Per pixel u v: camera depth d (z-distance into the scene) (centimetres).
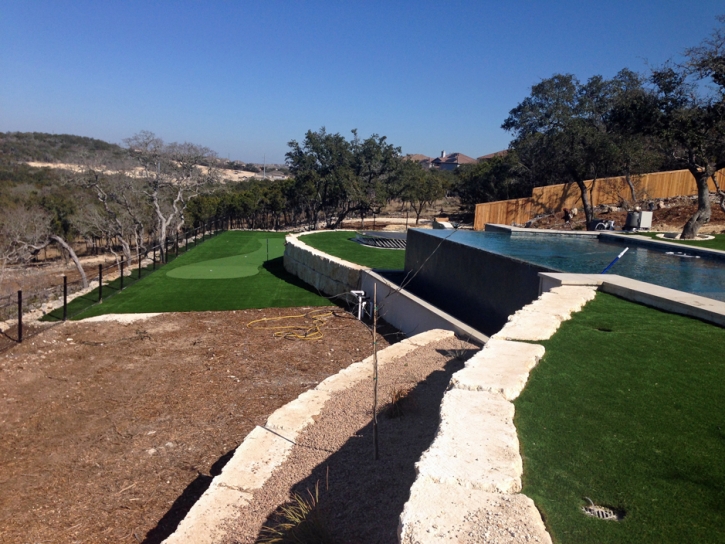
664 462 281
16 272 2853
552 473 266
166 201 3612
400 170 3966
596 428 317
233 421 693
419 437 447
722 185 2408
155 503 510
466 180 4028
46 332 1142
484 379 371
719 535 221
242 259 2312
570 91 2680
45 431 677
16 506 513
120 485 547
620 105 1689
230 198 4519
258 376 867
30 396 789
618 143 2378
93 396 789
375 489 375
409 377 607
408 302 1083
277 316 1291
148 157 3111
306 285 1725
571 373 403
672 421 328
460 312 1038
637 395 366
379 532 322
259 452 458
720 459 284
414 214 4722
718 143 1480
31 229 3008
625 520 230
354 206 4309
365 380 607
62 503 517
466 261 1012
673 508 240
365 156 3994
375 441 417
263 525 356
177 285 1717
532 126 2822
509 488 243
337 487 386
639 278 811
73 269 3173
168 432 667
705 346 471
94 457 609
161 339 1092
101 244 4297
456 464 260
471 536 207
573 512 234
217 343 1060
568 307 587
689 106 1520
